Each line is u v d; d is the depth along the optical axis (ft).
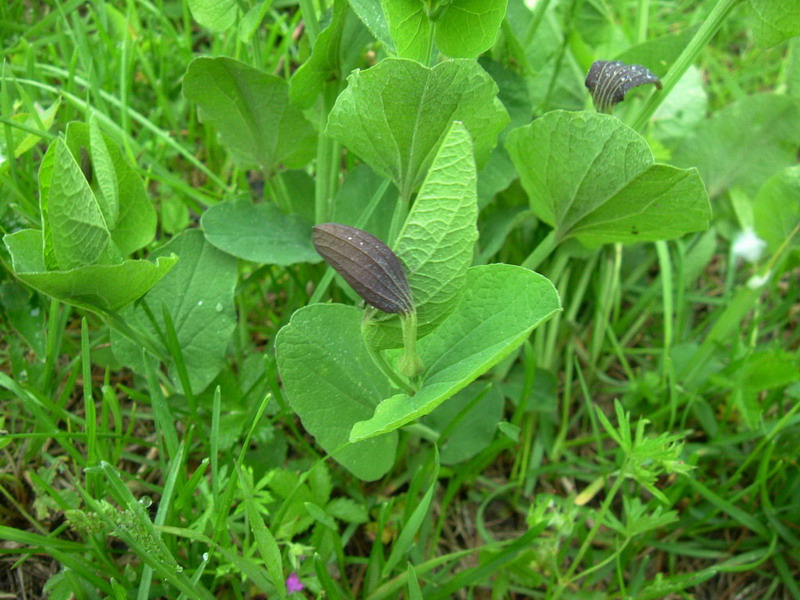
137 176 0.61
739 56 1.23
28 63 0.83
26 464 0.66
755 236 0.94
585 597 0.68
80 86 0.91
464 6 0.53
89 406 0.57
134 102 0.96
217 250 0.69
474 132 0.56
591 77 0.59
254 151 0.73
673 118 0.98
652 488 0.60
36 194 0.78
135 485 0.70
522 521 0.77
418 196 0.41
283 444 0.70
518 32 0.83
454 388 0.43
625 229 0.62
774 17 0.55
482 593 0.70
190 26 1.01
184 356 0.67
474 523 0.77
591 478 0.78
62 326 0.67
